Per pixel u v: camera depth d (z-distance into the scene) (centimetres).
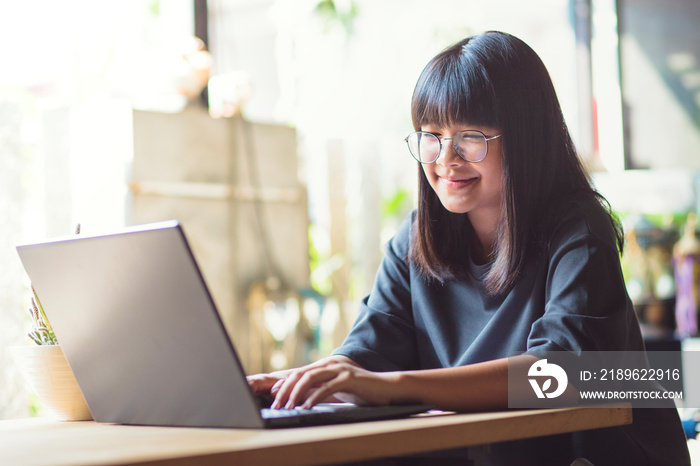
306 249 331
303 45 391
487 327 130
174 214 292
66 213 274
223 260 305
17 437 92
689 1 340
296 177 330
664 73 342
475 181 129
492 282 130
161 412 97
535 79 131
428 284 141
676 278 354
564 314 114
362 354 135
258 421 87
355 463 94
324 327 341
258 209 316
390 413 96
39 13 322
